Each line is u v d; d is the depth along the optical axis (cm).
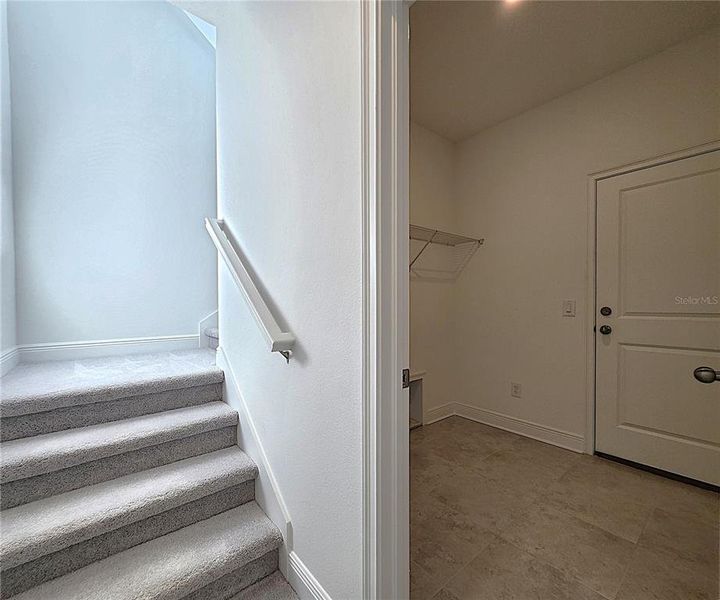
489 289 287
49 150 228
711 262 184
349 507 101
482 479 200
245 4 159
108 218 250
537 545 147
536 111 256
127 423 159
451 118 270
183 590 111
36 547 106
